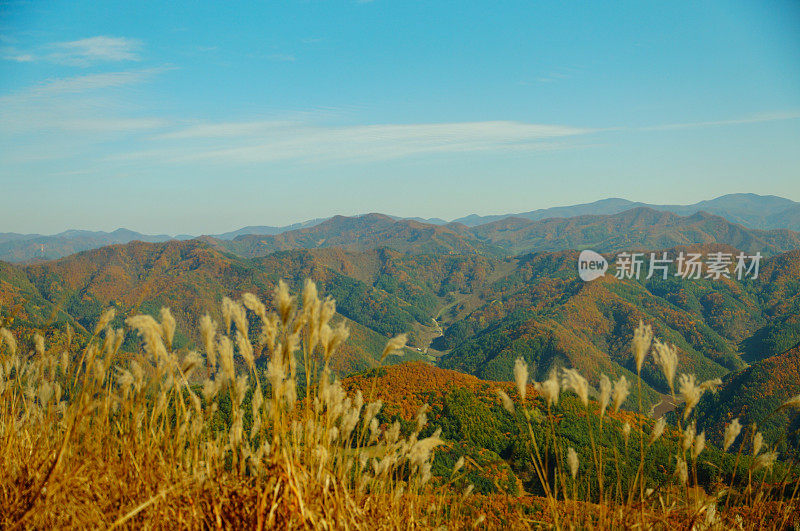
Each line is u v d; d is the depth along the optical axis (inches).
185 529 88.5
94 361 98.3
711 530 95.2
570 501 100.7
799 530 94.3
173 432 101.8
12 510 91.7
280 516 86.3
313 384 96.4
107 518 89.4
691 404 99.4
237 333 95.9
